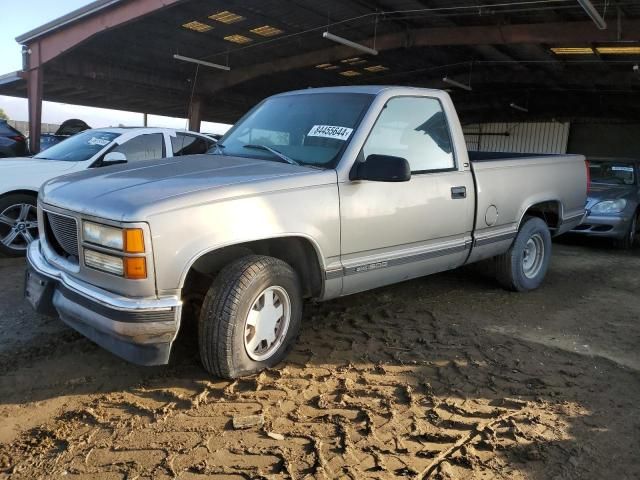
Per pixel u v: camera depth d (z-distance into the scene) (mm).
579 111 24500
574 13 13297
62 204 3420
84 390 3422
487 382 3689
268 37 17250
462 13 14133
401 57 19344
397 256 4250
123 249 3008
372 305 5203
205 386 3469
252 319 3510
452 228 4648
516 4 13008
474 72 21672
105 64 20094
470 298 5574
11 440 2875
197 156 4328
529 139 26562
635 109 23297
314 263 3820
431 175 4453
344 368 3818
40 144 17203
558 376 3826
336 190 3777
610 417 3277
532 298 5711
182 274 3123
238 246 3646
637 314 5344
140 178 3518
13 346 4039
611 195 9211
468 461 2777
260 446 2854
